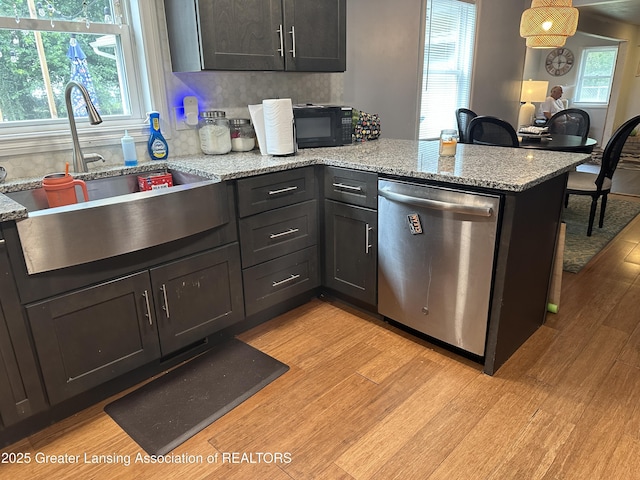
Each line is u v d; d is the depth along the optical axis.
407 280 2.06
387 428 1.60
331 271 2.48
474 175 1.75
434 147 2.61
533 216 1.83
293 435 1.58
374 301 2.29
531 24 3.96
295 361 2.03
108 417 1.69
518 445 1.51
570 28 3.89
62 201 1.73
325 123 2.63
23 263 1.41
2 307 1.40
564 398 1.74
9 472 1.44
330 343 2.17
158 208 1.69
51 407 1.60
